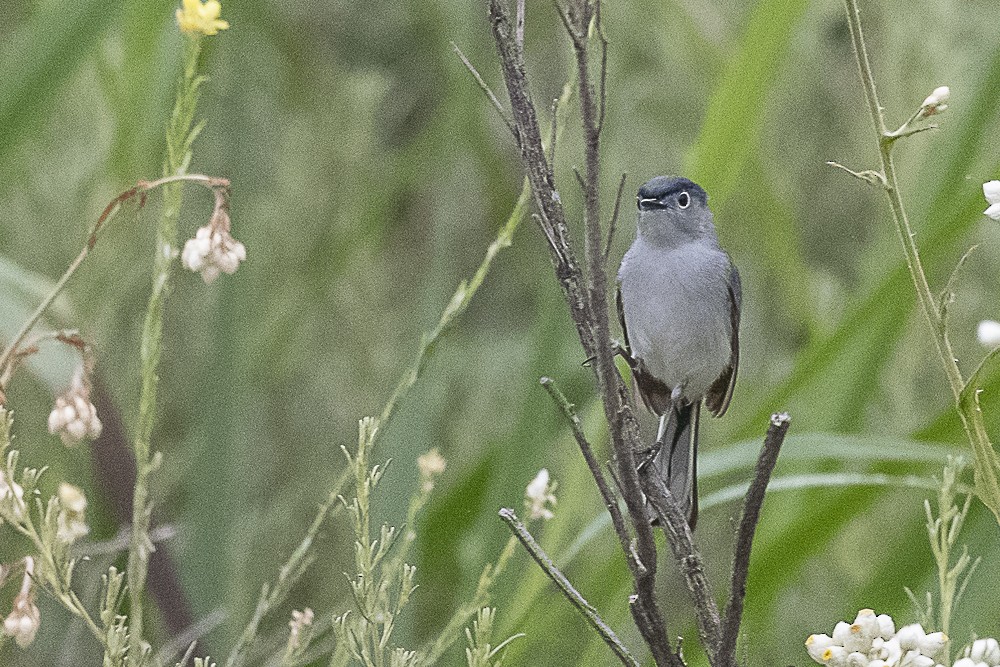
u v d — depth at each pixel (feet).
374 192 37.04
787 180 37.09
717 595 25.85
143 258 30.68
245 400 28.99
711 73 35.83
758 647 28.25
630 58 36.76
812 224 38.14
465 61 14.23
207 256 16.80
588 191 12.51
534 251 39.24
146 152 29.94
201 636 25.12
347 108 36.37
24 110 24.54
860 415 27.86
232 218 34.14
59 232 29.43
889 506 30.01
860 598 25.38
